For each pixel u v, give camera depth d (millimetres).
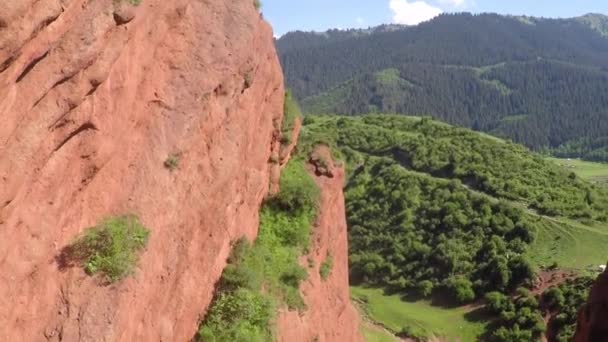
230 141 19578
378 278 66812
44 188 12672
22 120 11719
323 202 28047
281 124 26734
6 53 10477
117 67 14477
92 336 13016
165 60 17172
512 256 61625
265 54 23516
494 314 55844
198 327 18609
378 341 42656
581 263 58812
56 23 11914
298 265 24250
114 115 14555
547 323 51031
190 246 17359
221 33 19219
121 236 14219
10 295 11906
